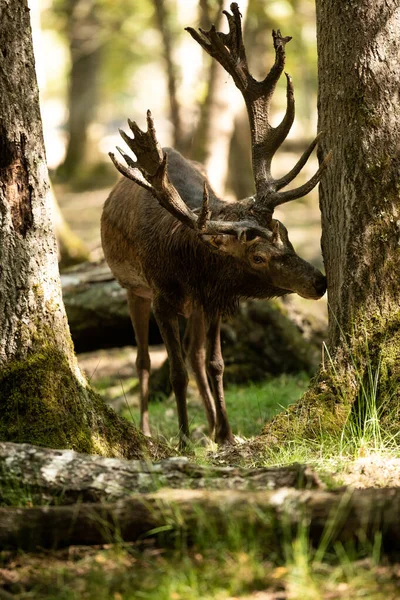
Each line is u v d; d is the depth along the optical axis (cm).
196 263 1234
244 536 735
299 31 3850
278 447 1059
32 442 987
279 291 1202
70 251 2108
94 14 4947
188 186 1302
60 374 1030
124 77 6259
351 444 1016
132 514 767
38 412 1003
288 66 4066
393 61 1072
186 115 3180
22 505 836
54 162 6019
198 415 1591
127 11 4759
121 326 1775
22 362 1019
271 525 733
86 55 5053
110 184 4875
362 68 1077
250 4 3338
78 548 775
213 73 2492
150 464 856
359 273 1080
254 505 745
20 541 771
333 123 1109
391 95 1073
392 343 1065
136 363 1455
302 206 4069
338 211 1108
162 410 1639
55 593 702
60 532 771
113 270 1441
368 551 716
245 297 1230
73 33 4997
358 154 1082
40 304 1034
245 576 685
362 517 721
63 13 5003
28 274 1029
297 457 1007
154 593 675
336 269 1113
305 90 4878
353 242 1084
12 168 1020
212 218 1195
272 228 1121
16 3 1016
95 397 1075
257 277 1177
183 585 678
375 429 1024
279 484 820
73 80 5097
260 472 836
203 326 1363
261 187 1165
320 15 1113
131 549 755
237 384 1788
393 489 744
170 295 1291
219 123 2506
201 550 738
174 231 1249
